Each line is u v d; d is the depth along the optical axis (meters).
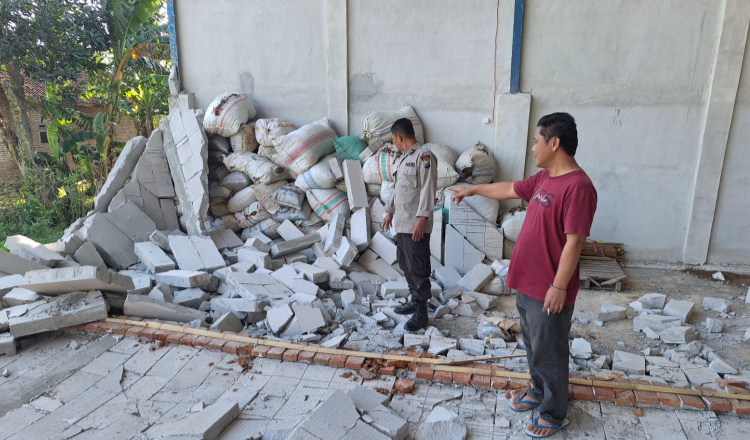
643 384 2.80
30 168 10.29
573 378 2.86
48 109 10.34
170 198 5.82
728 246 5.15
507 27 5.05
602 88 5.02
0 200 9.69
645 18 4.77
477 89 5.31
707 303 4.25
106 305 3.71
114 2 8.42
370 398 2.68
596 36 4.91
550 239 2.19
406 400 2.79
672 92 4.87
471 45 5.21
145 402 2.79
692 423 2.55
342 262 4.63
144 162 5.67
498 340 3.39
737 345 3.57
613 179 5.22
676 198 5.12
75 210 9.37
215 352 3.31
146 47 9.55
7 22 9.10
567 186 2.10
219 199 5.81
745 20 4.50
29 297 3.62
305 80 5.88
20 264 4.13
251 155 5.66
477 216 4.92
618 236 5.37
